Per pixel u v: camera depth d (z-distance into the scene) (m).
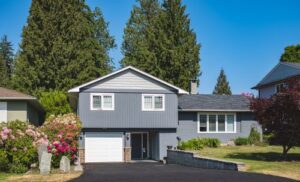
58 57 50.06
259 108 23.97
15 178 19.25
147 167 27.53
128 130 35.84
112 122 35.41
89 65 52.44
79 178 18.80
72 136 25.92
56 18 51.03
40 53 50.28
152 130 36.34
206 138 37.06
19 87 49.62
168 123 36.34
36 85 49.59
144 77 36.28
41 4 51.31
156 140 37.03
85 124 34.97
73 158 27.05
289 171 19.67
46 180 18.42
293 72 42.81
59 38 50.56
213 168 24.30
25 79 49.44
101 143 35.38
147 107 36.16
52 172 21.56
